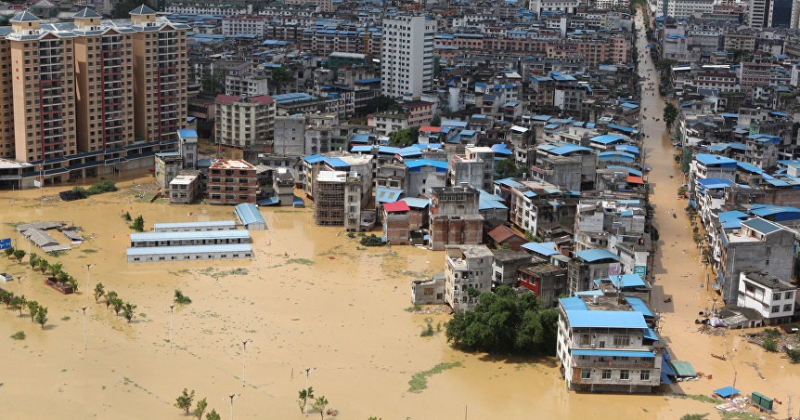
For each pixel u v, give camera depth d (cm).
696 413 19988
